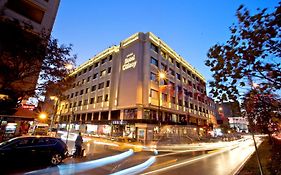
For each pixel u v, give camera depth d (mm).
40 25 15680
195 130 37469
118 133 28234
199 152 18125
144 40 30484
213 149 21703
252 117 4910
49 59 10539
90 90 36906
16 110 10781
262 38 3055
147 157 13539
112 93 31531
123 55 32281
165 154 15688
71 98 43156
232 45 3475
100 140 26094
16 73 9891
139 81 27438
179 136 29438
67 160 10750
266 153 14305
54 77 11164
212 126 44656
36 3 15703
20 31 9242
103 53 37500
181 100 34906
